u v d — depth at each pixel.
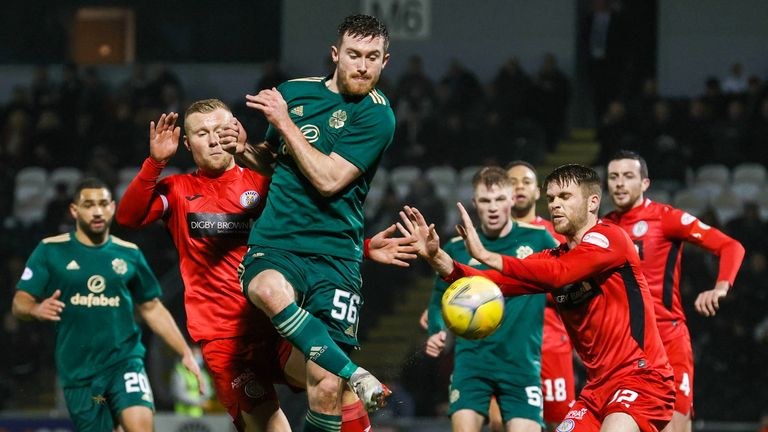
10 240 25.28
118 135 29.34
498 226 11.75
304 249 7.83
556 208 9.05
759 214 23.08
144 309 11.86
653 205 11.65
